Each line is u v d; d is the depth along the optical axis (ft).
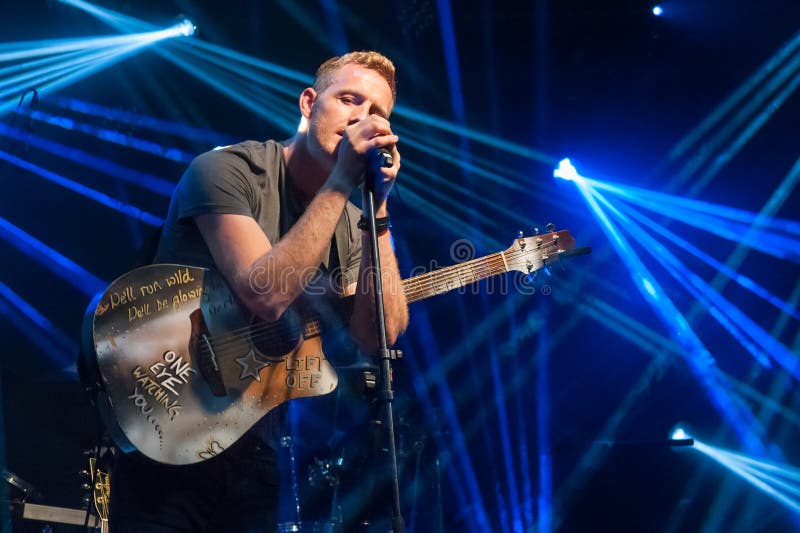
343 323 7.52
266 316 6.60
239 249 6.56
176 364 6.52
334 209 6.60
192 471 6.40
